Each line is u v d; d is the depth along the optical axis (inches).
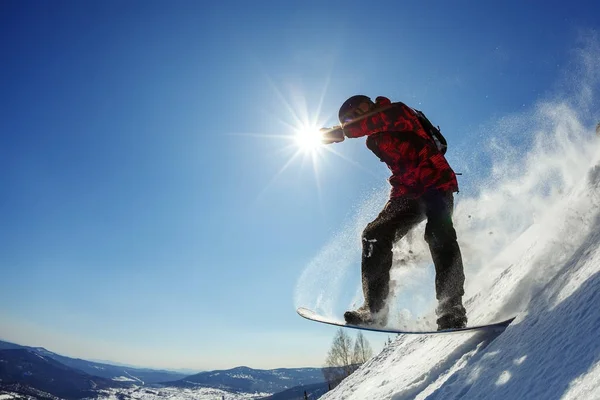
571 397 46.9
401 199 130.1
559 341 61.9
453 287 115.9
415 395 103.6
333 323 129.7
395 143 129.5
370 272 128.9
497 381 69.1
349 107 131.1
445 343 120.1
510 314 97.9
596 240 85.4
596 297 63.3
